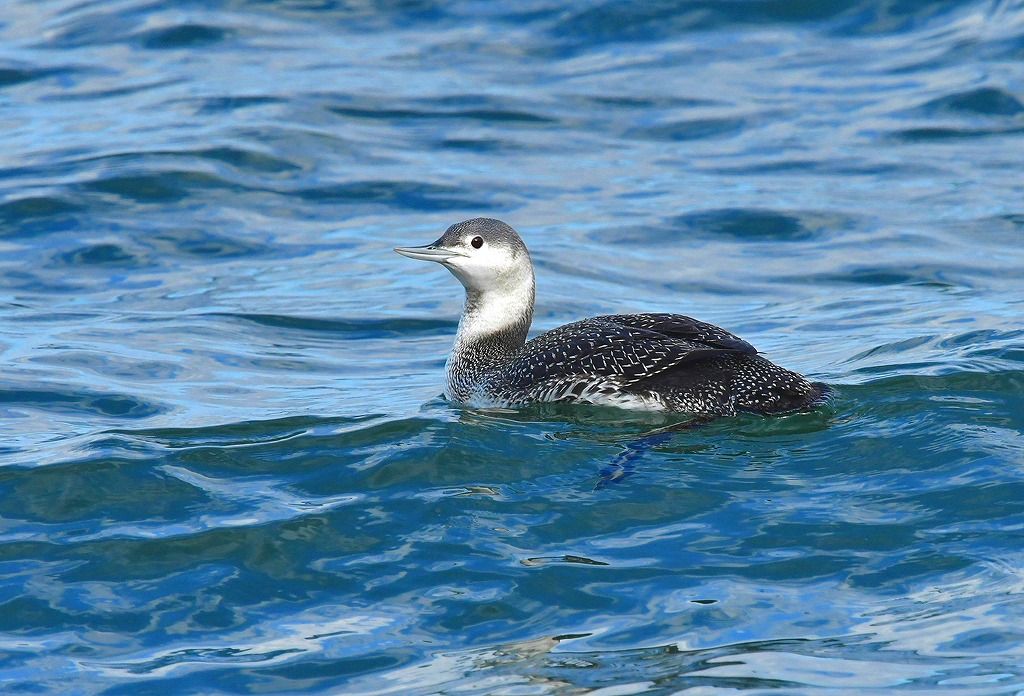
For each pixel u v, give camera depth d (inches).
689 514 384.8
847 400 460.4
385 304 641.6
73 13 1056.2
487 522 383.6
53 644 330.0
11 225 717.3
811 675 300.4
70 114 872.3
